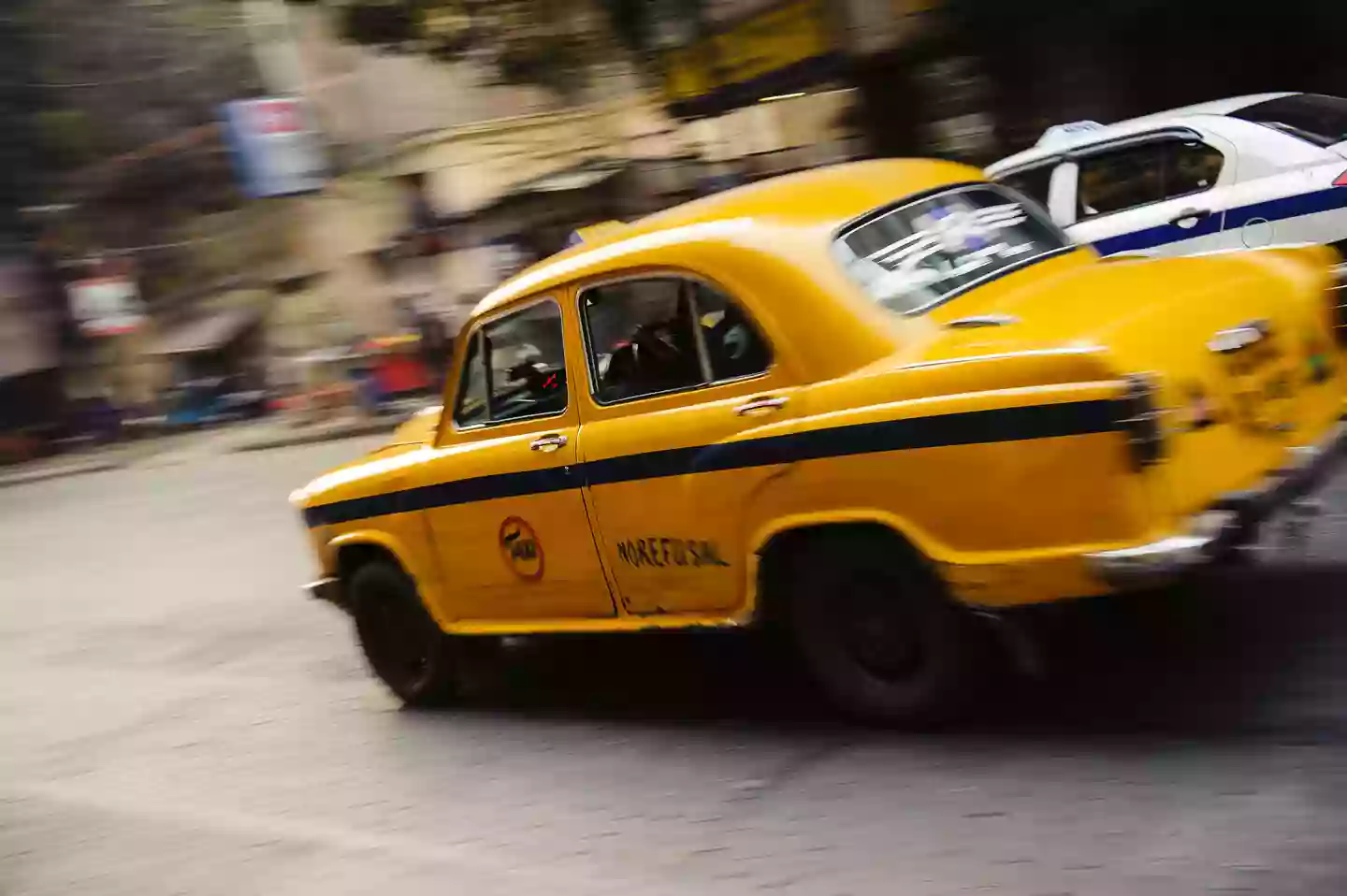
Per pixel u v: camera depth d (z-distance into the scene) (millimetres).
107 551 15250
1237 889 3283
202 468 23516
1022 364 3932
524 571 5594
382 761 5918
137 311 34938
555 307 5293
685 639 6535
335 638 8648
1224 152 7793
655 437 4898
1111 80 14586
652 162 20125
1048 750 4301
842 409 4348
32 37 32812
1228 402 4062
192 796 6039
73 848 5648
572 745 5508
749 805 4457
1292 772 3822
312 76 27391
